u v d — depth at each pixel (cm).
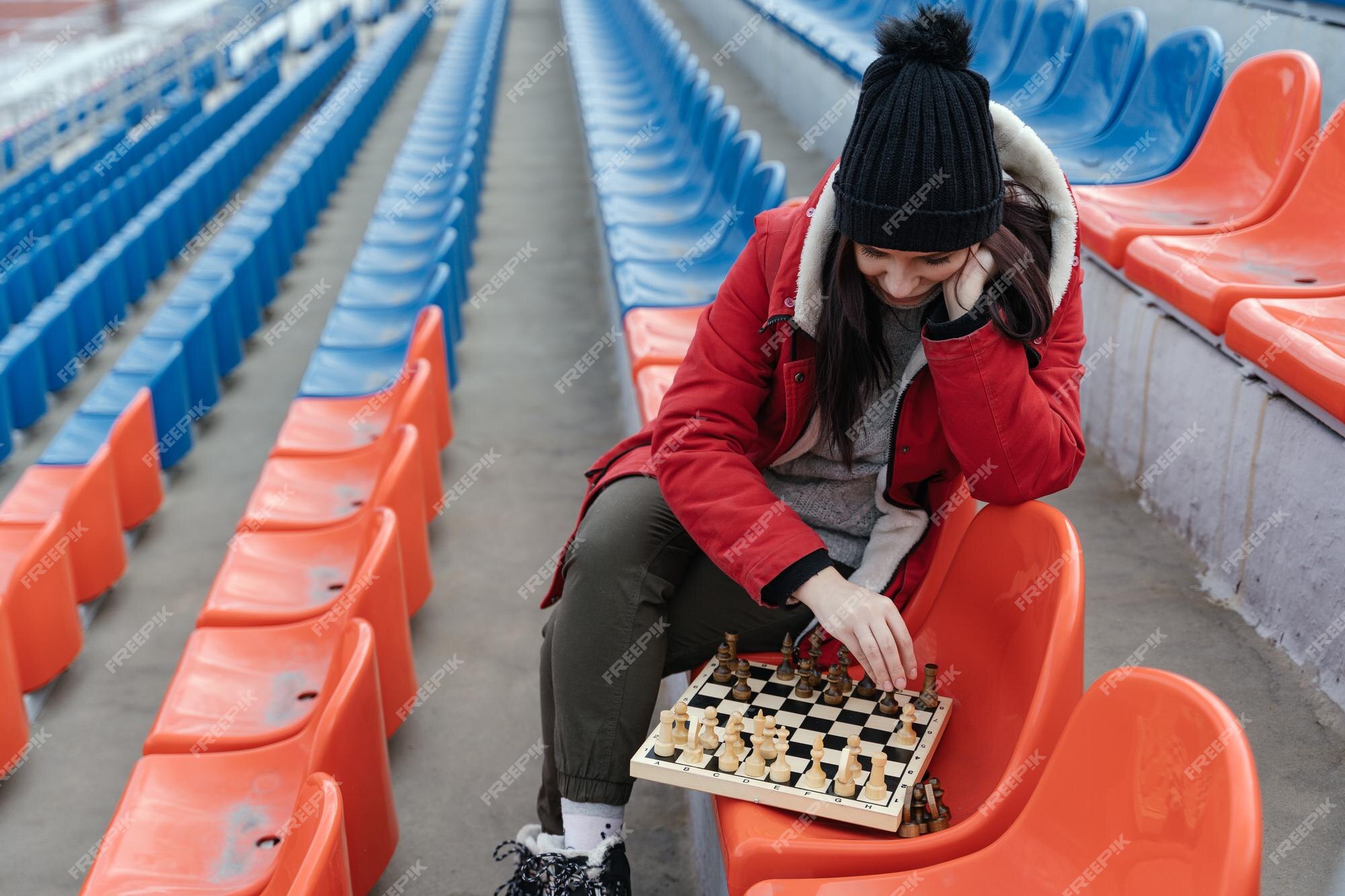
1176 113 396
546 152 1059
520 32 1916
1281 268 289
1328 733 201
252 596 318
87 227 822
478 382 548
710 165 565
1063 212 149
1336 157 296
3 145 1057
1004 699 150
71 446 466
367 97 1238
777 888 132
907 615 175
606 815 160
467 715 308
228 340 582
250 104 1355
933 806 142
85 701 341
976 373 143
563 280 693
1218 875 101
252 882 218
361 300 568
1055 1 530
